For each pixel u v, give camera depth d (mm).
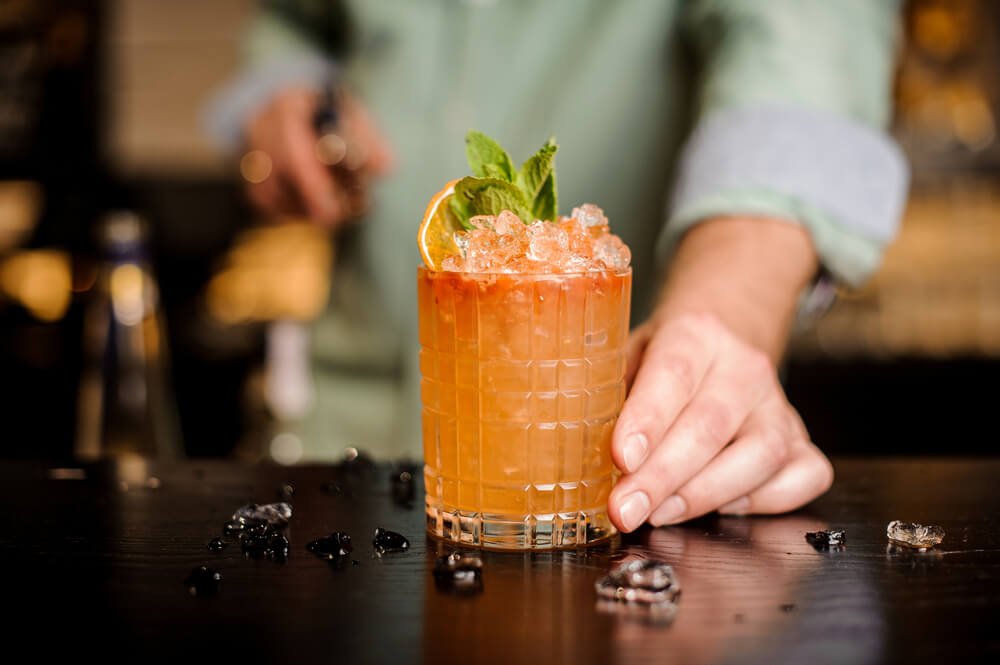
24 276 1663
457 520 582
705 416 577
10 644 479
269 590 526
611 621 496
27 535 594
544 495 567
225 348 1597
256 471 711
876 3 831
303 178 958
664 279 736
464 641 480
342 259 1089
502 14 975
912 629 489
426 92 1006
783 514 627
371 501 651
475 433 568
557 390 563
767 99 753
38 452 1567
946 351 1517
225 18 2045
